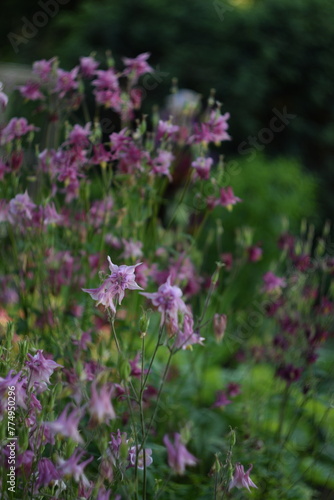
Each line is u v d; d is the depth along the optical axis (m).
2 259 4.10
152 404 3.98
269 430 4.25
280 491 3.59
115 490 2.60
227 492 2.80
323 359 4.90
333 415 4.47
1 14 14.66
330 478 4.04
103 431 2.54
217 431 4.20
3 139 3.61
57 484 2.38
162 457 3.66
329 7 11.17
